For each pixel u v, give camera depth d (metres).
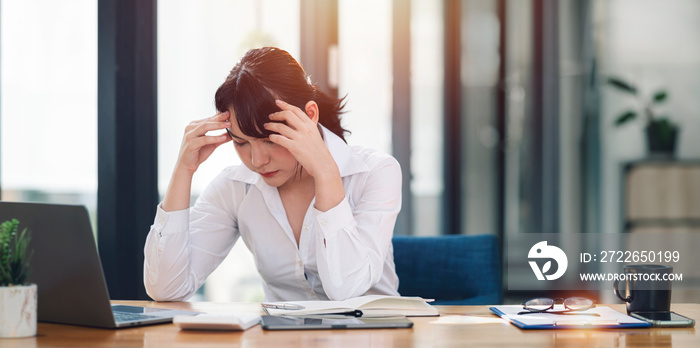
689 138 3.40
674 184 3.40
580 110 3.33
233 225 1.78
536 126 3.28
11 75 2.87
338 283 1.45
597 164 3.35
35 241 1.22
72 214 1.17
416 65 3.19
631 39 3.37
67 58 2.86
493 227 3.28
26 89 2.87
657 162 3.39
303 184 1.70
